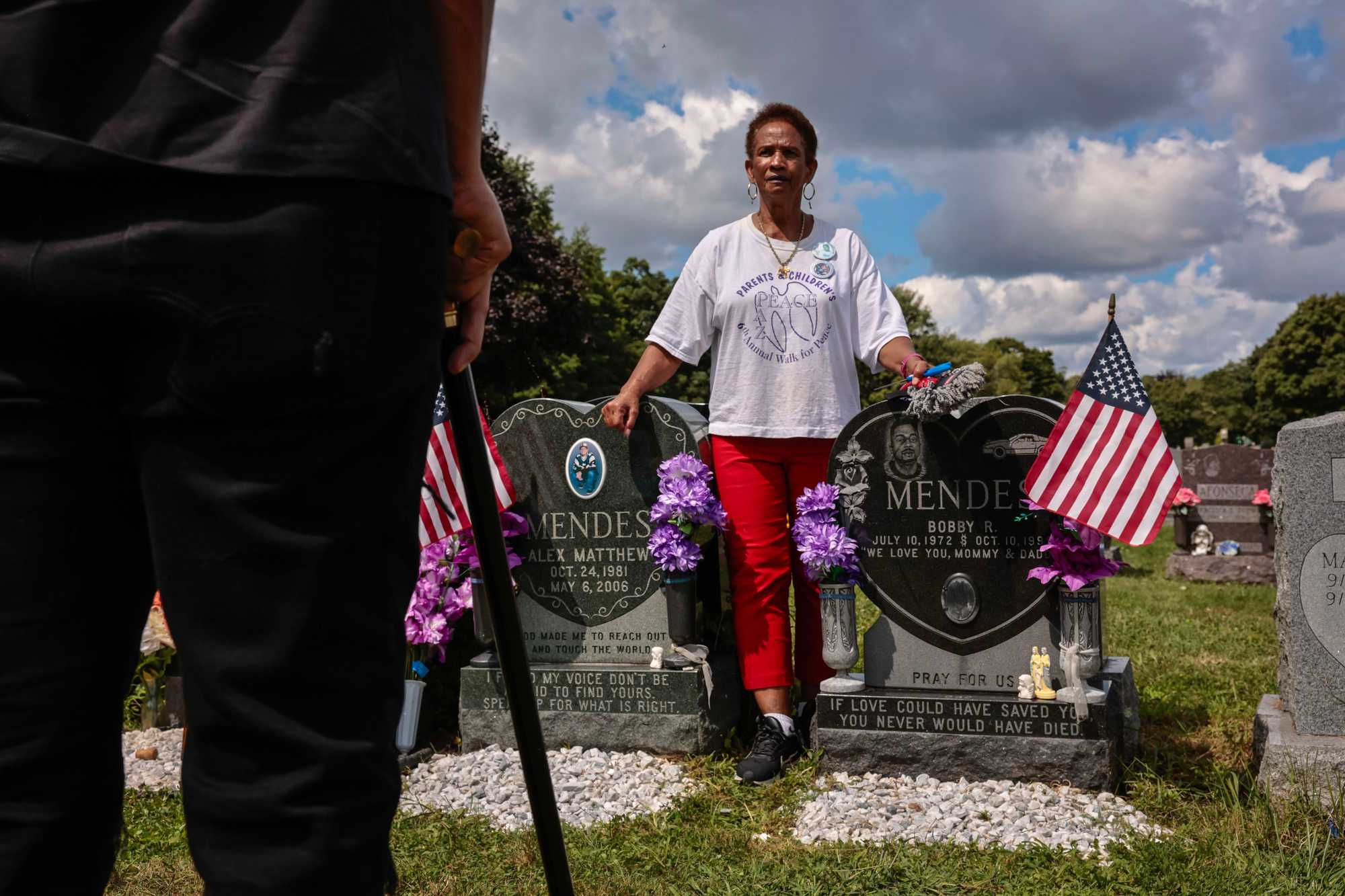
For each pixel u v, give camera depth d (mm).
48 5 755
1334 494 4141
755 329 4492
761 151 4512
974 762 4219
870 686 4512
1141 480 4066
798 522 4434
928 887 3148
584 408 4977
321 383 775
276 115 769
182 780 833
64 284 754
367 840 828
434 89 869
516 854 3422
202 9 774
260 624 786
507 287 25891
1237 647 7312
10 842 810
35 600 803
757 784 4234
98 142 756
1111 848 3365
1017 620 4336
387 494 857
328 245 771
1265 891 3027
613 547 4934
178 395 772
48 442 795
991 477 4359
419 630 4781
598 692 4750
